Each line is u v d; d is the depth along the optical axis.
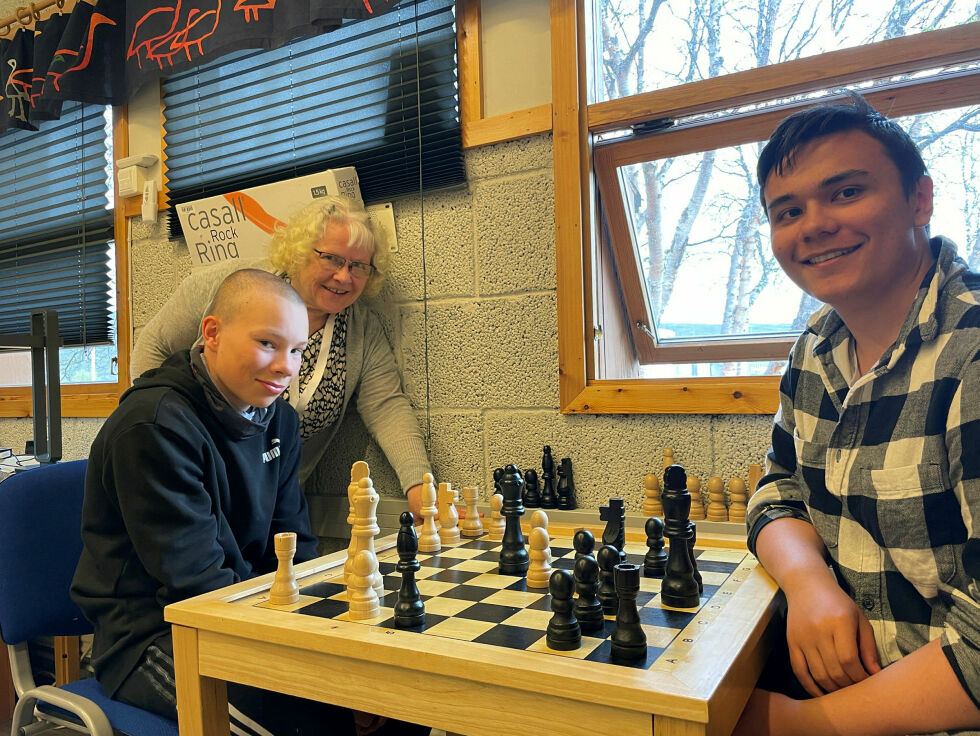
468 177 2.20
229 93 2.65
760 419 1.84
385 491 2.36
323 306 2.11
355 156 2.36
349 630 1.04
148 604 1.42
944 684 0.91
